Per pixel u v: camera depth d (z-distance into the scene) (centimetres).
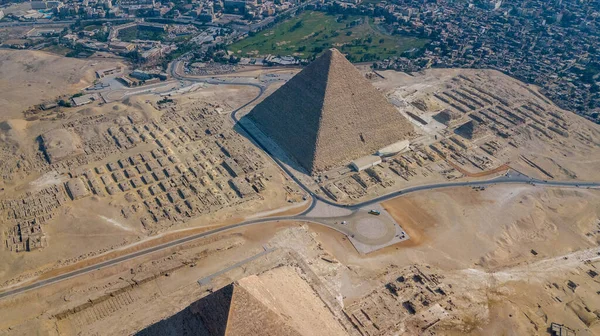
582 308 16588
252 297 10281
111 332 15138
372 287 17238
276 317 10412
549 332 15650
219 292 10256
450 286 17388
